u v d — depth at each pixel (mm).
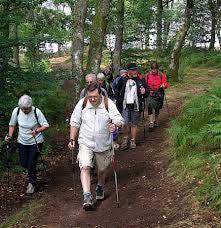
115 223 5934
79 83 13086
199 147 7328
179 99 15594
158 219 5699
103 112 6555
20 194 8195
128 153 9750
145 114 14180
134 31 25156
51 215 6633
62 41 10633
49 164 10148
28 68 10875
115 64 20641
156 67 11891
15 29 13164
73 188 7965
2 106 9695
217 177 5973
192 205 5715
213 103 7871
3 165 9609
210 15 38656
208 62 28484
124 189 7254
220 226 4965
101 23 13242
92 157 6621
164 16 34625
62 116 14594
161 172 7520
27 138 7945
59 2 18953
